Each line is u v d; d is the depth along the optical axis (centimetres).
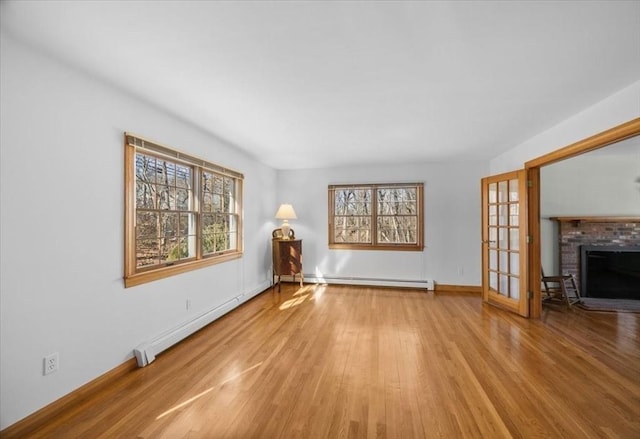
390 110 271
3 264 160
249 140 372
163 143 275
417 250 513
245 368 238
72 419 178
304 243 562
